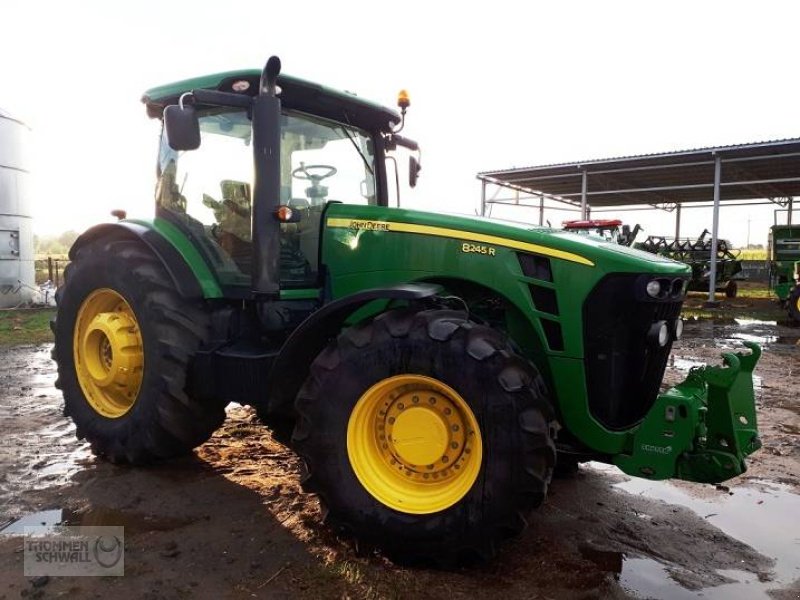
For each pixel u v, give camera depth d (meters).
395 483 2.87
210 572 2.72
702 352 9.03
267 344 3.80
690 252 18.95
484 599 2.55
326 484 2.88
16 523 3.18
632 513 3.48
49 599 2.50
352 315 3.39
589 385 3.02
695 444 2.79
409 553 2.77
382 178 4.47
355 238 3.51
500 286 3.09
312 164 3.97
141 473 3.86
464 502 2.67
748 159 15.92
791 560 2.99
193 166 3.98
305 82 3.61
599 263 2.93
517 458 2.59
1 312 12.37
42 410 5.30
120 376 3.93
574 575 2.77
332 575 2.69
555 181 20.44
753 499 3.71
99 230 4.25
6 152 13.00
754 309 15.96
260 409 4.02
